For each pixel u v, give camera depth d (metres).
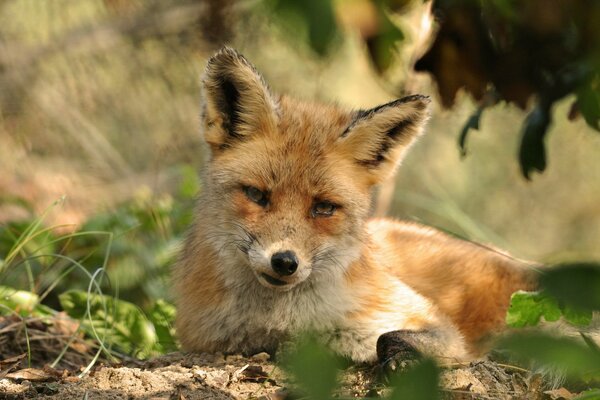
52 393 8.20
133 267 14.45
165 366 9.61
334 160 9.74
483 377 8.53
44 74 21.83
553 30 8.67
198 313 10.05
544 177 25.20
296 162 9.52
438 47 9.96
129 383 8.38
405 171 23.62
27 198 17.47
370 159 10.14
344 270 9.78
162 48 21.58
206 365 9.43
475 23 9.63
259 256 9.15
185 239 11.04
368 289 9.95
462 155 11.16
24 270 14.15
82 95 21.94
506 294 11.74
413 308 10.23
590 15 8.10
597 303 3.86
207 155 10.34
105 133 22.33
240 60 9.76
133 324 12.03
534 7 8.20
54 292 14.18
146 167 22.22
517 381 8.63
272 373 8.68
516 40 9.77
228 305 9.84
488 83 10.70
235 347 9.95
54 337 11.12
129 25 21.03
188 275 10.30
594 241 24.89
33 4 22.38
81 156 21.73
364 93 22.20
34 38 22.44
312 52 5.52
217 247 9.84
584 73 8.78
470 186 24.84
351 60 21.66
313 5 4.97
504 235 24.67
